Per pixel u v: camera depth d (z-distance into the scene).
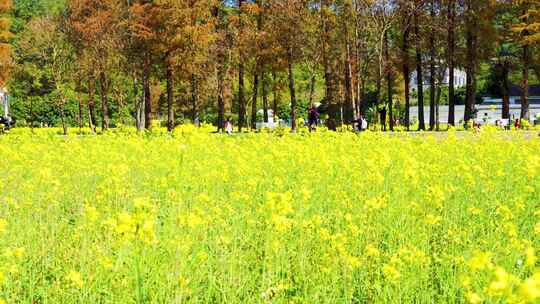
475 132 20.70
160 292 4.67
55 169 11.84
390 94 40.19
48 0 73.38
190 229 5.82
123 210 8.03
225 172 9.99
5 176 11.47
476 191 8.99
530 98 77.00
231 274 5.23
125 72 41.97
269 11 36.66
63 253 6.54
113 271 5.03
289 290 5.52
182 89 56.41
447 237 6.94
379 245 6.88
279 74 47.12
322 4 33.97
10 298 5.22
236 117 58.38
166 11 33.69
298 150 14.10
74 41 40.22
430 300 5.07
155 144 15.27
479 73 39.66
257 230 6.91
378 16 34.56
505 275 3.08
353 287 5.38
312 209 8.07
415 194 8.55
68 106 61.88
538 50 39.12
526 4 37.72
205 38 34.44
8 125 39.81
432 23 36.56
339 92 42.94
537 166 10.66
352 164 11.30
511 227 5.87
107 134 21.39
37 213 7.59
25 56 43.25
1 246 6.43
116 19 39.00
